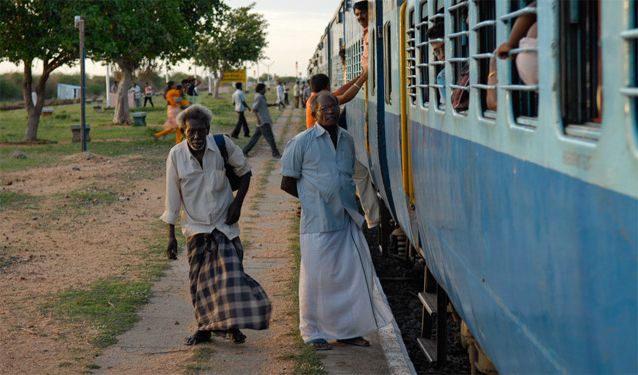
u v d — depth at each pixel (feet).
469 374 18.02
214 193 17.66
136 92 160.04
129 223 34.47
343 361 17.28
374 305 18.58
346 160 18.12
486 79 10.83
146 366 16.83
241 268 17.75
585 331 6.64
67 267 25.96
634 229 5.52
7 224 33.30
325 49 72.28
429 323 20.08
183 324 20.01
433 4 15.28
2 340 18.25
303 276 18.17
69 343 18.19
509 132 8.98
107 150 66.69
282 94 154.51
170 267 26.35
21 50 70.23
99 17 67.51
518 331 9.04
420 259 24.14
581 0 6.98
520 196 8.55
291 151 18.04
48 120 110.73
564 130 7.16
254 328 17.33
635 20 5.63
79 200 40.06
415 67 17.57
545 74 7.54
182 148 17.60
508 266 9.27
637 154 5.47
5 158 59.21
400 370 16.61
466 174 11.75
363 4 30.58
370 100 28.99
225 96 236.63
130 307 21.25
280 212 38.09
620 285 5.81
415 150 17.83
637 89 5.43
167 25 81.20
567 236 6.98
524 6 8.67
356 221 18.21
